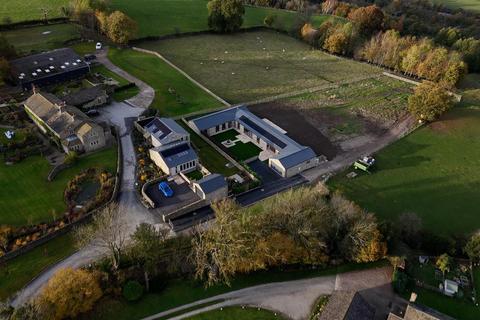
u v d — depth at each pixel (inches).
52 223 3555.6
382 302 3110.2
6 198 3811.5
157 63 6599.4
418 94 5442.9
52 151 4426.7
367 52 7317.9
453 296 3166.8
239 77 6510.8
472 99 6205.7
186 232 3580.2
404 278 3186.5
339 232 3486.7
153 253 3120.1
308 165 4490.7
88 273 2999.5
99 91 5265.8
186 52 7258.9
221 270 3102.9
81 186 4001.0
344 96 6122.1
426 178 4485.7
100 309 2960.1
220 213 3262.8
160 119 4682.6
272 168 4468.5
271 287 3216.0
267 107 5684.1
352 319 2728.8
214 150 4672.7
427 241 3558.1
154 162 4352.9
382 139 5128.0
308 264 3363.7
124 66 6368.1
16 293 3019.2
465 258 3496.6
